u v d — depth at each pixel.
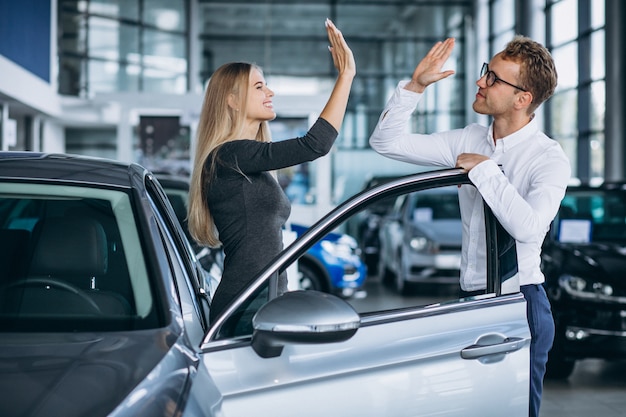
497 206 2.84
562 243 7.84
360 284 10.92
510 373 2.82
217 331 2.54
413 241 13.13
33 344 2.27
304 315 2.36
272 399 2.52
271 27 26.08
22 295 2.61
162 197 3.22
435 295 13.74
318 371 2.58
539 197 3.05
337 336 2.38
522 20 22.33
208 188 3.24
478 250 3.03
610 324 6.94
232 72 3.33
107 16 22.44
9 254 2.70
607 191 8.40
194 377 2.26
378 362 2.66
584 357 7.08
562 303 7.11
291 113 17.08
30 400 1.94
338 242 10.87
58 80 21.38
